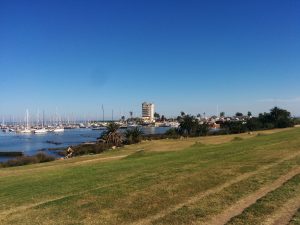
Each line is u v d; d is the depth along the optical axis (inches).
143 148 2330.2
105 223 404.5
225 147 1422.2
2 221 444.5
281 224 378.6
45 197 600.7
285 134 2069.4
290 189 531.8
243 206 454.6
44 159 2534.5
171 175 705.6
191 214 422.6
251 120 4338.1
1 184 910.4
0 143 5880.9
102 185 668.7
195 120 4466.0
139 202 490.6
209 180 625.0
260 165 786.2
